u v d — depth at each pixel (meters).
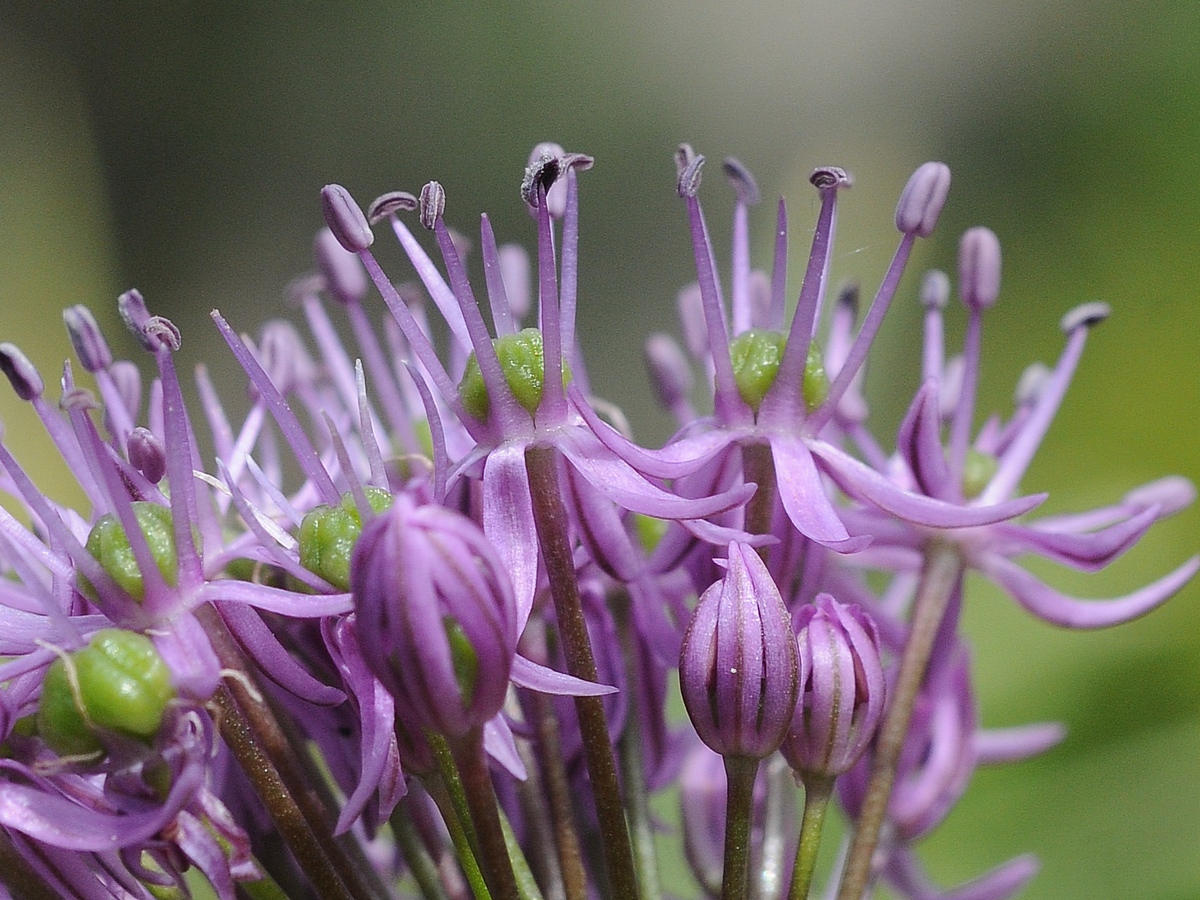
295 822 0.11
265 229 0.38
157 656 0.11
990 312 0.25
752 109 0.38
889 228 0.21
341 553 0.11
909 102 0.35
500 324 0.12
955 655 0.13
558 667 0.12
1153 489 0.13
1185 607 0.18
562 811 0.12
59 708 0.11
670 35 0.40
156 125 0.38
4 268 0.27
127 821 0.11
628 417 0.31
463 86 0.40
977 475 0.13
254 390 0.13
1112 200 0.26
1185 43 0.27
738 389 0.12
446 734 0.11
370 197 0.39
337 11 0.40
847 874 0.12
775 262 0.12
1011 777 0.18
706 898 0.14
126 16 0.39
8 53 0.37
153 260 0.37
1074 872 0.17
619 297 0.33
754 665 0.11
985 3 0.34
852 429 0.13
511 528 0.11
